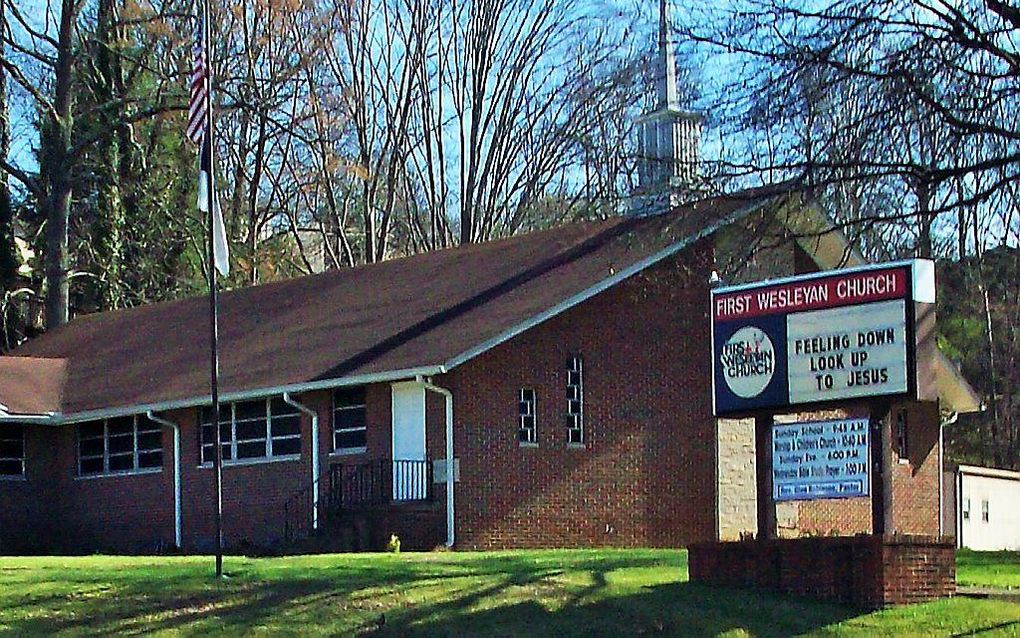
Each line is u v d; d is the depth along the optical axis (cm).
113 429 3684
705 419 3341
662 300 3303
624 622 1812
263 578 2025
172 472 3506
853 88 1920
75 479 3759
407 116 5972
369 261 5697
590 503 3138
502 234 5812
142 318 4353
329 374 3098
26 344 4606
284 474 3250
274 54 5488
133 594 1930
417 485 2992
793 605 1856
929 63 1870
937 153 1897
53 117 4797
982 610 1816
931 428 3959
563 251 3419
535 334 3103
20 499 3769
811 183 1944
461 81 5925
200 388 3391
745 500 3381
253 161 5841
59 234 4812
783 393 1897
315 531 3095
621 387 3216
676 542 3250
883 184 1964
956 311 4406
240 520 3328
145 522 3566
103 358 4028
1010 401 5128
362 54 5862
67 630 1795
